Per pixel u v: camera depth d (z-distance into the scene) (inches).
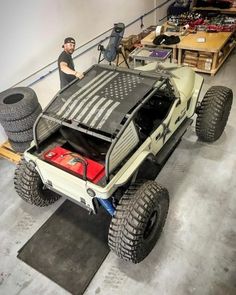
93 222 128.6
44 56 192.1
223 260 110.6
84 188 97.0
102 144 117.0
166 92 127.7
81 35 220.1
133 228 97.1
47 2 181.0
